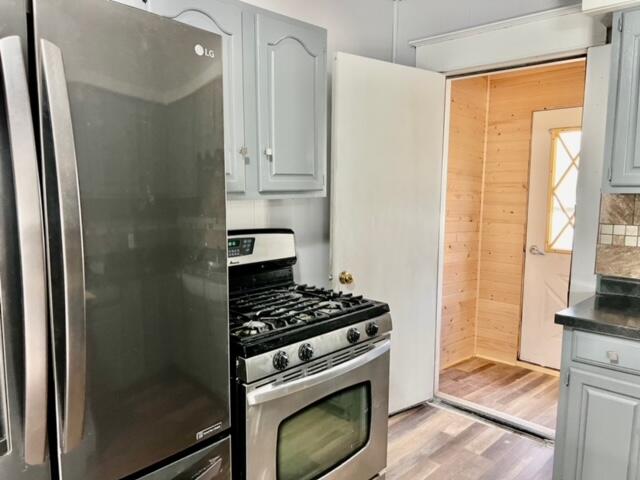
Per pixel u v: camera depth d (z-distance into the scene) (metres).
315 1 2.43
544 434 2.59
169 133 1.15
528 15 2.41
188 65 1.18
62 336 0.94
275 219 2.35
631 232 2.21
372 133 2.50
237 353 1.42
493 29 2.55
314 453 1.67
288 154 1.89
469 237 3.73
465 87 3.49
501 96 3.63
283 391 1.48
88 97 0.98
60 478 1.00
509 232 3.66
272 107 1.80
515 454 2.43
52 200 0.92
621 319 1.81
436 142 2.82
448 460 2.38
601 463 1.84
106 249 1.03
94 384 1.03
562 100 3.31
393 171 2.61
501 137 3.66
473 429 2.69
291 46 1.85
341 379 1.70
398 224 2.67
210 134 1.25
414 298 2.82
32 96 0.91
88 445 1.03
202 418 1.29
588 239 2.33
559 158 3.37
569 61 2.46
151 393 1.15
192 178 1.21
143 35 1.08
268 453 1.48
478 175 3.73
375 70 2.48
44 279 0.91
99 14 0.99
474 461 2.37
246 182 1.74
